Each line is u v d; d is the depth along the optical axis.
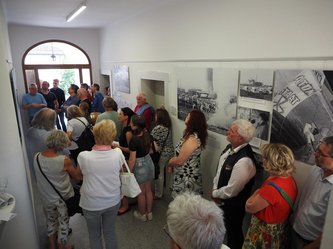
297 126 1.79
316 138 1.67
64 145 2.06
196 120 2.49
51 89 5.95
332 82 1.55
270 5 1.95
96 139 1.93
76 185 2.47
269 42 1.99
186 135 2.53
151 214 2.95
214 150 2.77
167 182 3.62
